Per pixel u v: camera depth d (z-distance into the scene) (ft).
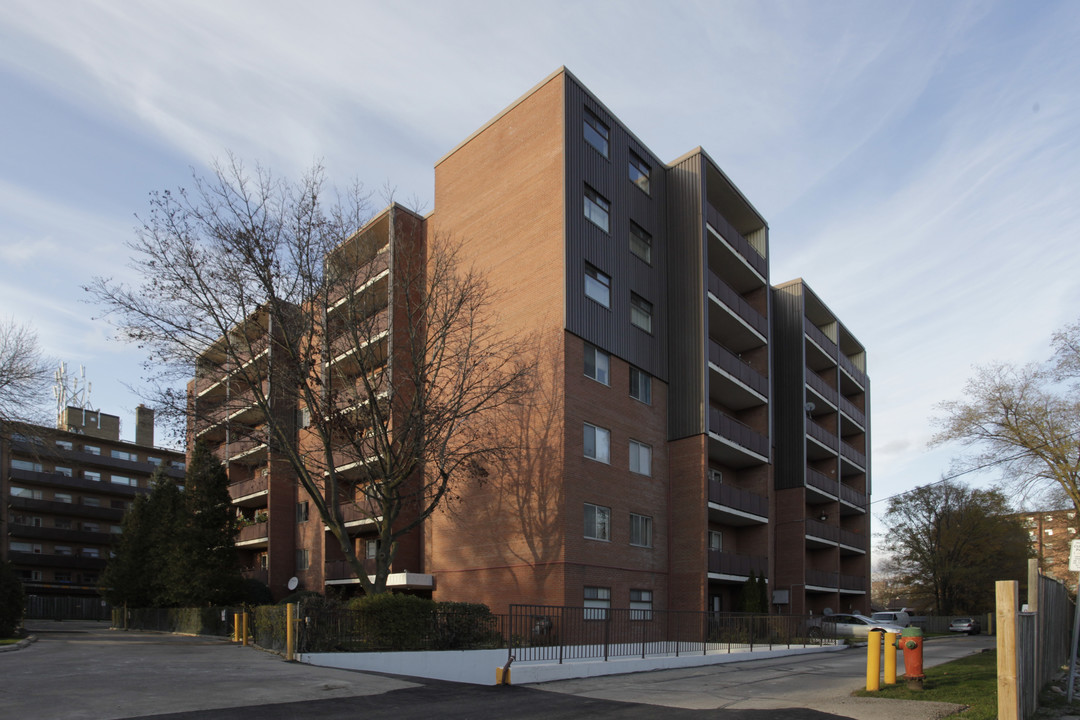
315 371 79.51
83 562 229.45
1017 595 34.68
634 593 90.22
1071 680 44.32
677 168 108.68
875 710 40.86
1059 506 137.80
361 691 44.29
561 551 81.35
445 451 82.79
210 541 126.41
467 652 59.36
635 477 93.91
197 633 112.68
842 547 147.64
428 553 100.01
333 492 76.23
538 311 89.20
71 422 240.73
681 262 105.19
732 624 90.68
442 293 84.84
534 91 95.61
